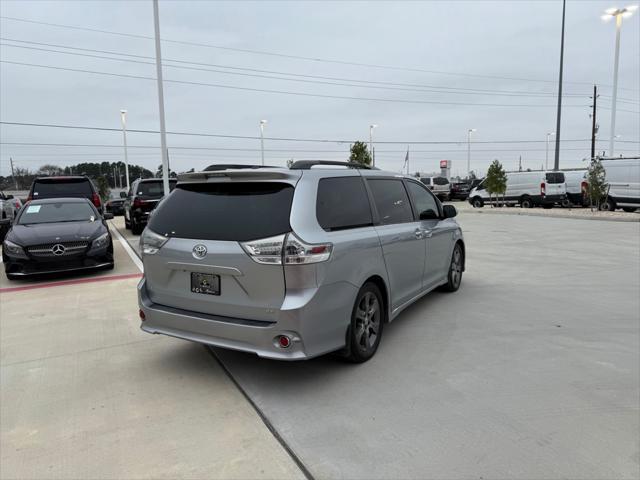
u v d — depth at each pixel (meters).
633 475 2.59
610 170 20.33
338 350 3.96
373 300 4.26
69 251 7.76
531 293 6.70
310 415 3.26
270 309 3.38
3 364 4.24
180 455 2.81
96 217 9.02
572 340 4.75
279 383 3.76
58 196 13.96
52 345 4.71
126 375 3.97
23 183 71.06
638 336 4.87
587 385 3.72
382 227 4.46
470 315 5.61
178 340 4.82
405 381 3.79
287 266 3.33
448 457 2.77
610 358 4.27
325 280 3.49
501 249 11.02
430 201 5.95
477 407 3.37
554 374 3.93
